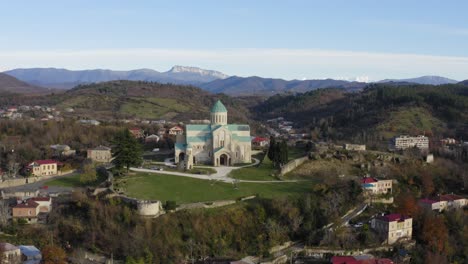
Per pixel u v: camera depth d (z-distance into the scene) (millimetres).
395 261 145875
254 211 161125
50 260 129375
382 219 160625
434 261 149000
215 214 155250
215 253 144000
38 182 197000
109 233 145000
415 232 168625
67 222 149875
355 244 153625
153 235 143125
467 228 174750
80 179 194125
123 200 157500
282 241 154375
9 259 126562
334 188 185250
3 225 148000
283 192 179625
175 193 170000
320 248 150375
